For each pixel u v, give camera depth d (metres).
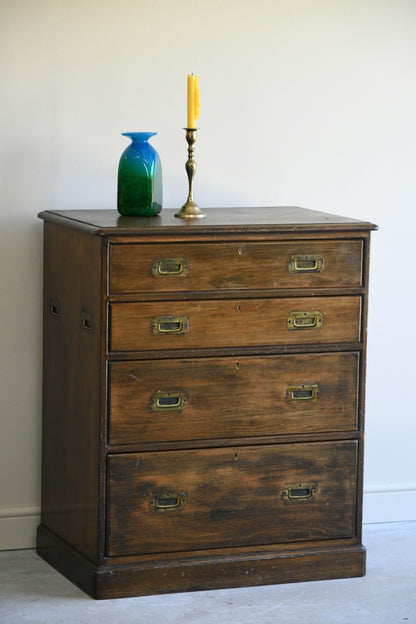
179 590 3.40
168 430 3.33
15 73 3.64
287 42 3.89
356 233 3.43
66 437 3.54
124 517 3.33
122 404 3.28
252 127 3.90
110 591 3.34
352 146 4.01
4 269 3.72
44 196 3.73
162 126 3.82
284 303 3.39
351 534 3.56
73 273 3.42
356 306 3.46
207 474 3.39
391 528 4.11
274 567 3.48
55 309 3.61
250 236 3.32
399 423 4.17
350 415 3.50
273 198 3.96
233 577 3.44
